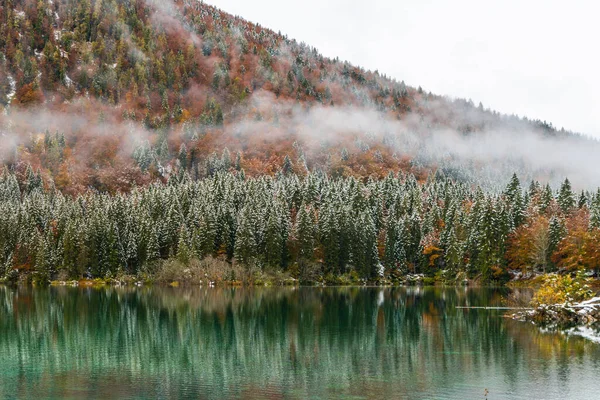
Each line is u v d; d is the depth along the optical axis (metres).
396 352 47.81
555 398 34.09
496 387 36.41
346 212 130.00
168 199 143.38
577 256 106.25
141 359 46.03
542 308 63.06
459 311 73.88
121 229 132.50
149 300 89.88
